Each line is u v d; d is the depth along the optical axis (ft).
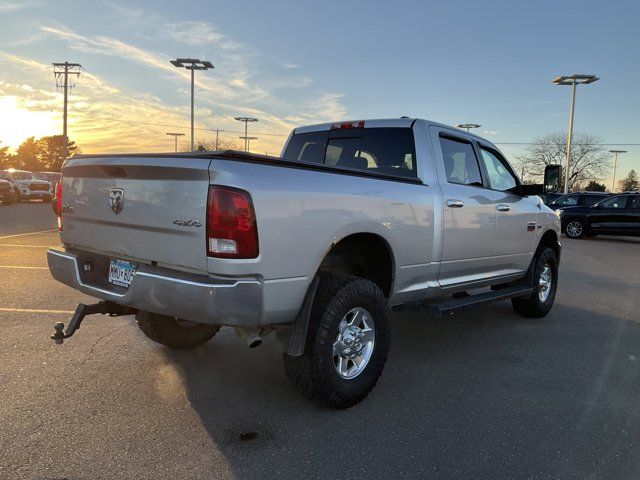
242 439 10.36
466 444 10.38
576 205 66.90
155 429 10.66
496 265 17.72
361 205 11.82
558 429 11.11
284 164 10.45
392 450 10.08
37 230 48.39
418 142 15.03
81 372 13.56
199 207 9.65
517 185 19.40
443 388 13.29
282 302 10.26
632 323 20.36
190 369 14.02
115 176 11.18
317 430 10.82
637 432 11.05
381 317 12.25
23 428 10.53
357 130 16.51
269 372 13.98
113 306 12.54
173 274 10.08
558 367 15.06
